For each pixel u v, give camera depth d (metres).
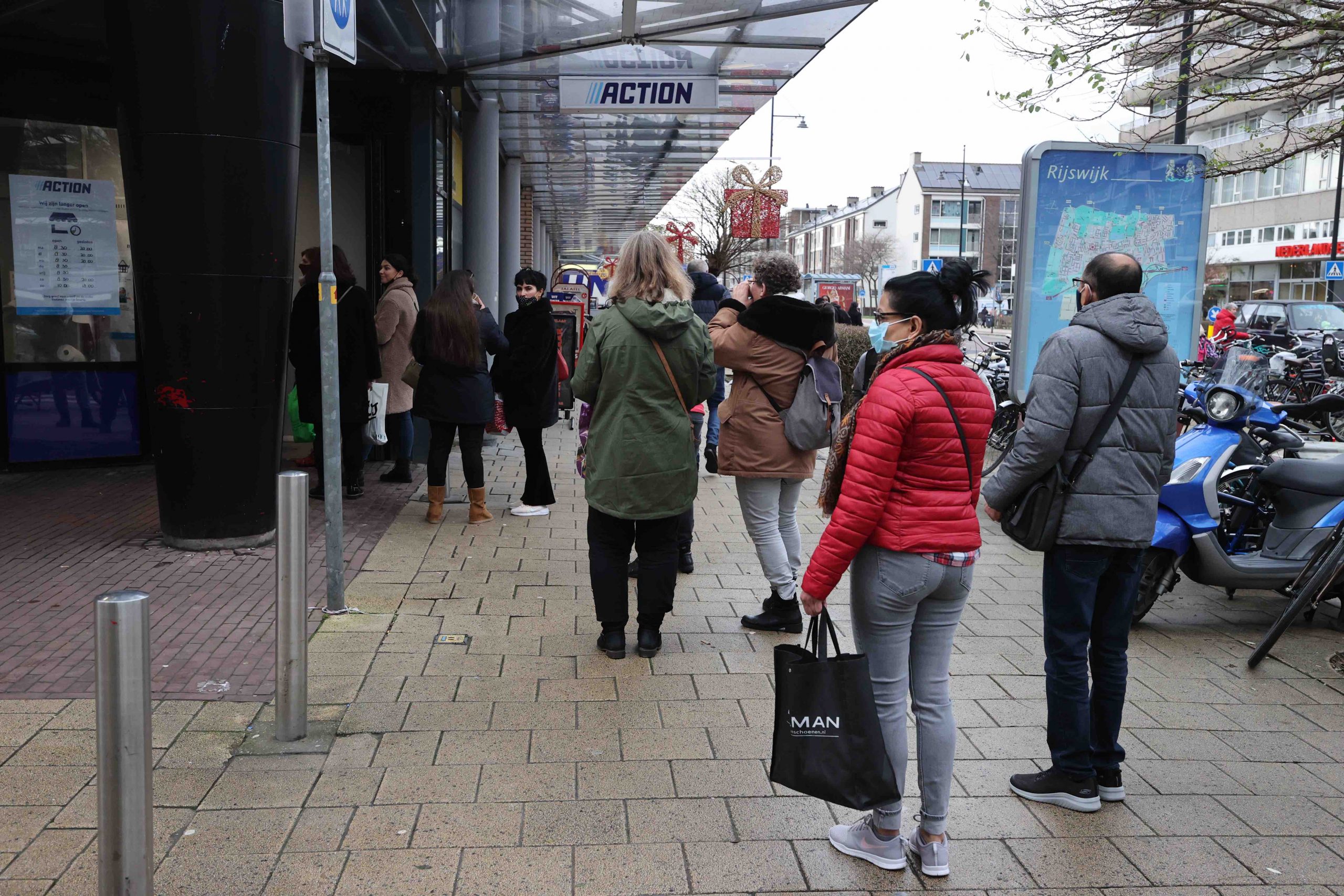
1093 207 8.06
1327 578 5.03
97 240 9.18
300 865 3.17
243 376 6.39
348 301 7.99
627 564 5.06
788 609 5.44
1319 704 4.69
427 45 8.45
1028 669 5.01
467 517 7.86
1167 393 3.58
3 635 5.02
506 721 4.24
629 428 4.80
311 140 10.27
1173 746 4.22
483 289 11.96
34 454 9.12
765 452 5.21
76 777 3.66
